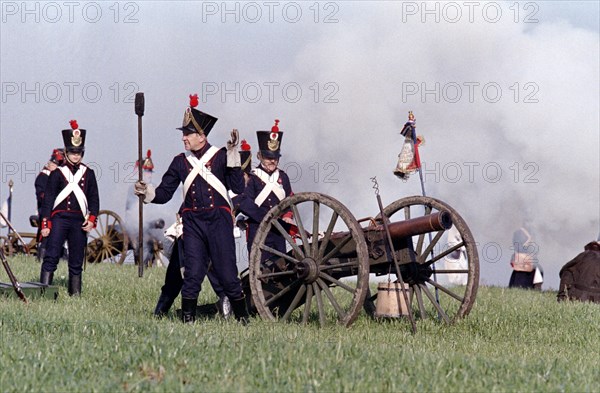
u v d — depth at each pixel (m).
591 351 21.28
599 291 32.81
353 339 20.19
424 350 18.44
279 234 25.55
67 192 28.89
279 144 27.55
